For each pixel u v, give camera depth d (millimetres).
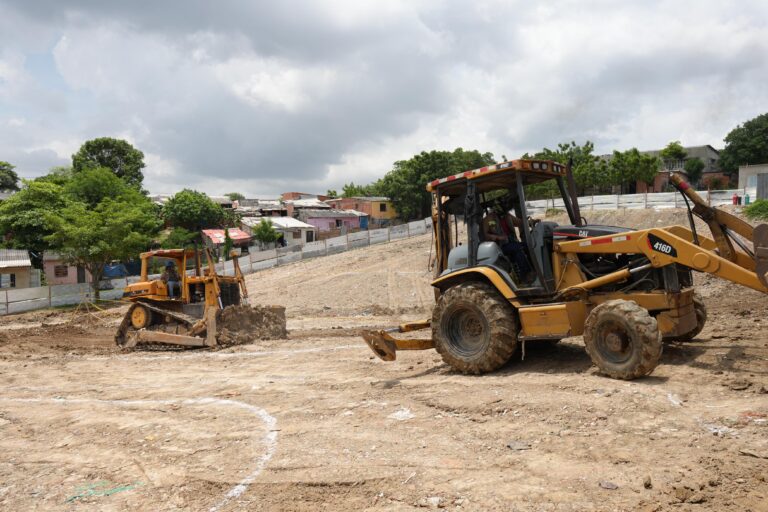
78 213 30344
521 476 4059
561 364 7434
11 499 4398
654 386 5906
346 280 26547
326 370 9039
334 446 5043
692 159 53344
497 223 7996
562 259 7461
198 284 14672
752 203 24328
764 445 4195
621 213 30141
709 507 3412
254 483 4355
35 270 33906
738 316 10898
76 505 4211
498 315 7246
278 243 49719
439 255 8531
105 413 6984
